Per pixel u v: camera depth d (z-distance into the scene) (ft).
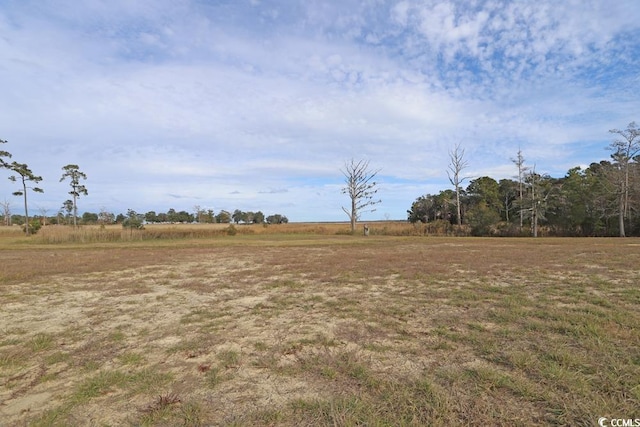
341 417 7.55
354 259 40.34
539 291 20.53
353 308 17.56
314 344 12.52
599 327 12.99
